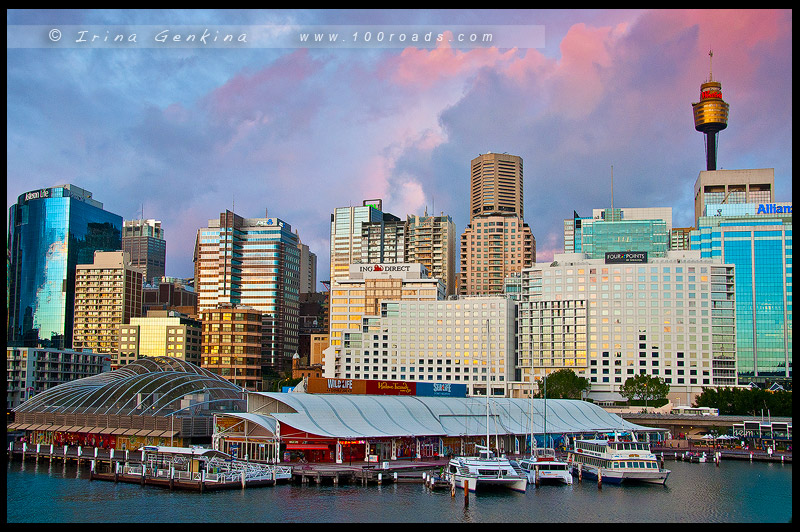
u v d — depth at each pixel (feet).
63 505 370.73
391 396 615.98
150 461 481.46
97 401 606.14
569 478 469.98
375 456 512.22
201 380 633.61
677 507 395.14
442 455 568.82
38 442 626.23
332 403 553.23
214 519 342.44
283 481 440.86
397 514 361.10
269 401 536.83
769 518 369.50
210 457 474.90
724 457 646.74
